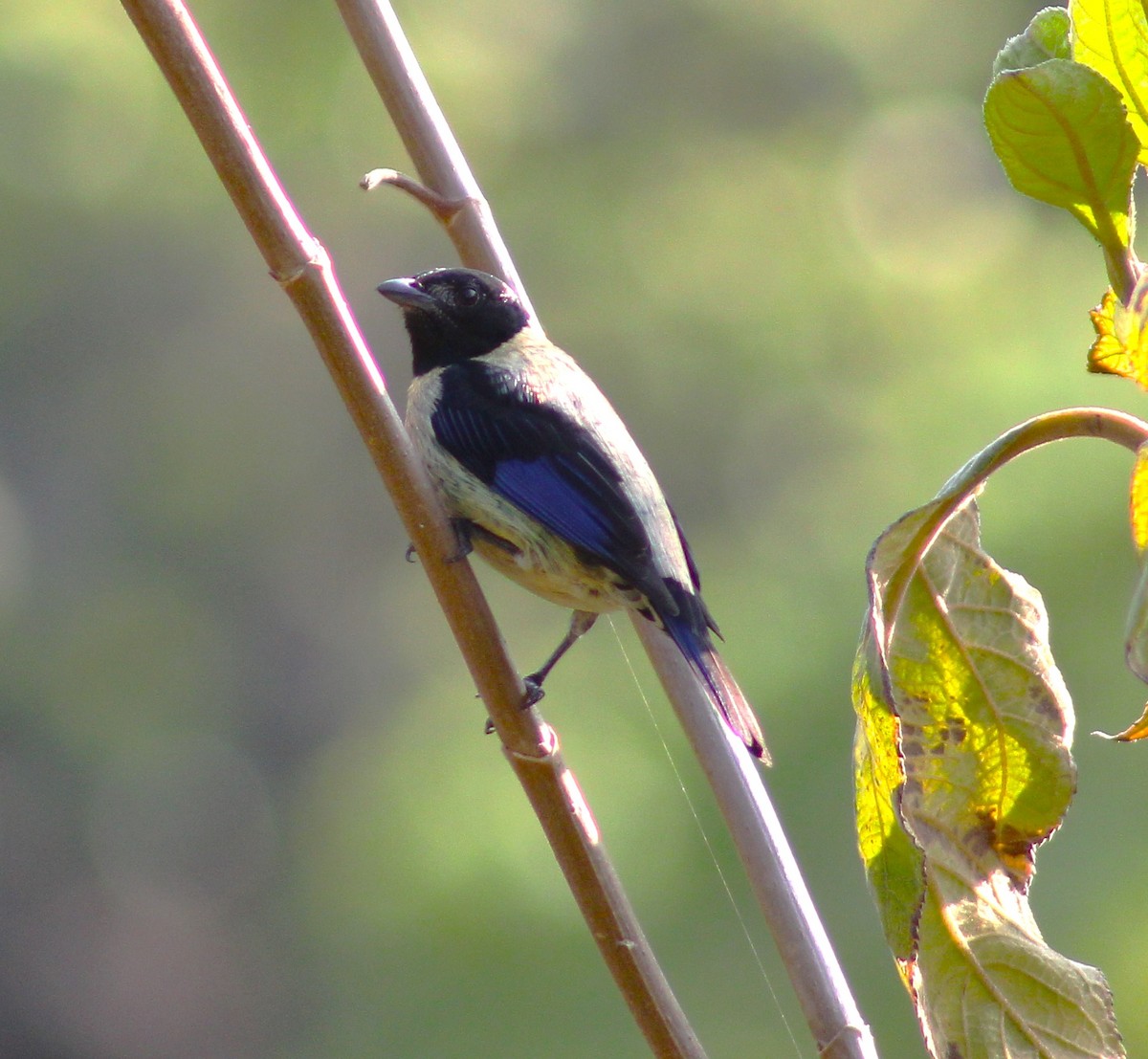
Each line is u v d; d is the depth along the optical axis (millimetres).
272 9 18672
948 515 3322
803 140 18688
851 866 11914
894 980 11453
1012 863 3578
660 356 17531
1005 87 2941
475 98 18250
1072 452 12367
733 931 12000
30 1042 21156
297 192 19016
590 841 3779
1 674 19406
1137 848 10938
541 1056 12047
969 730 3621
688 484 17078
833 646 13156
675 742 12859
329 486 20609
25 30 18828
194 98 3562
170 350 20188
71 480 20125
